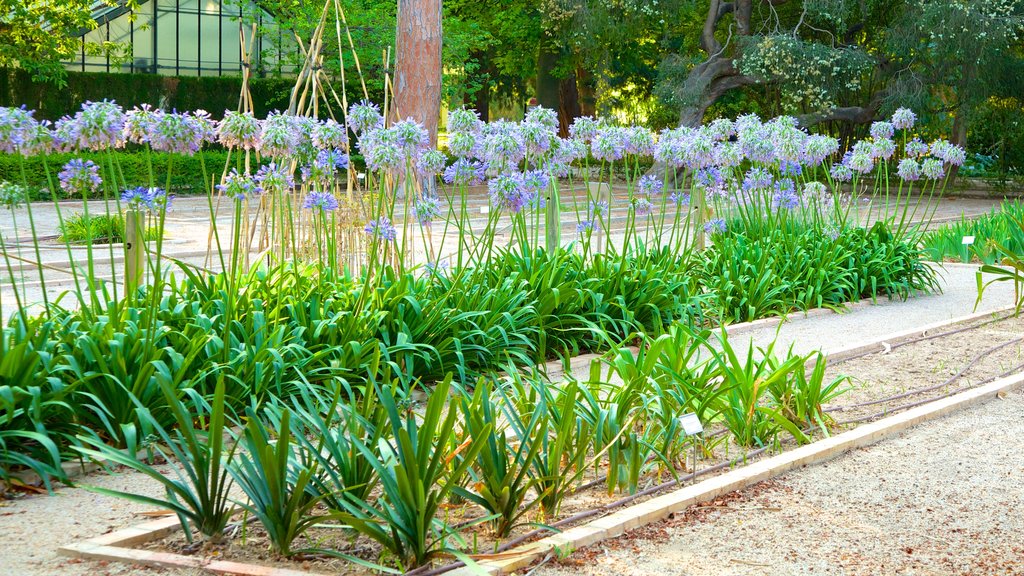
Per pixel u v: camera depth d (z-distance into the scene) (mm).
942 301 11000
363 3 29703
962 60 28500
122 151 26641
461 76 31047
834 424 5934
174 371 5426
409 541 3740
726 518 4449
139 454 5141
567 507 4535
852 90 29766
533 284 7969
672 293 8984
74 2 29828
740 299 9766
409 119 6809
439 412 3893
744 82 31406
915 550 4105
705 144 8719
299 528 3820
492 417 4363
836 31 32812
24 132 5227
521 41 36219
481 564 3773
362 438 4535
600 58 32844
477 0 35719
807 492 4820
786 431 5766
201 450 3973
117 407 5152
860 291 11008
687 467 5137
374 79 29609
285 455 3797
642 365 5383
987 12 27516
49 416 5055
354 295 6992
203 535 4004
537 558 3908
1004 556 4055
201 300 6668
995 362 7715
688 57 31031
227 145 6512
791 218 11461
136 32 35219
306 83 9141
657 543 4141
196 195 26469
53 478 4801
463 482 4477
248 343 5781
